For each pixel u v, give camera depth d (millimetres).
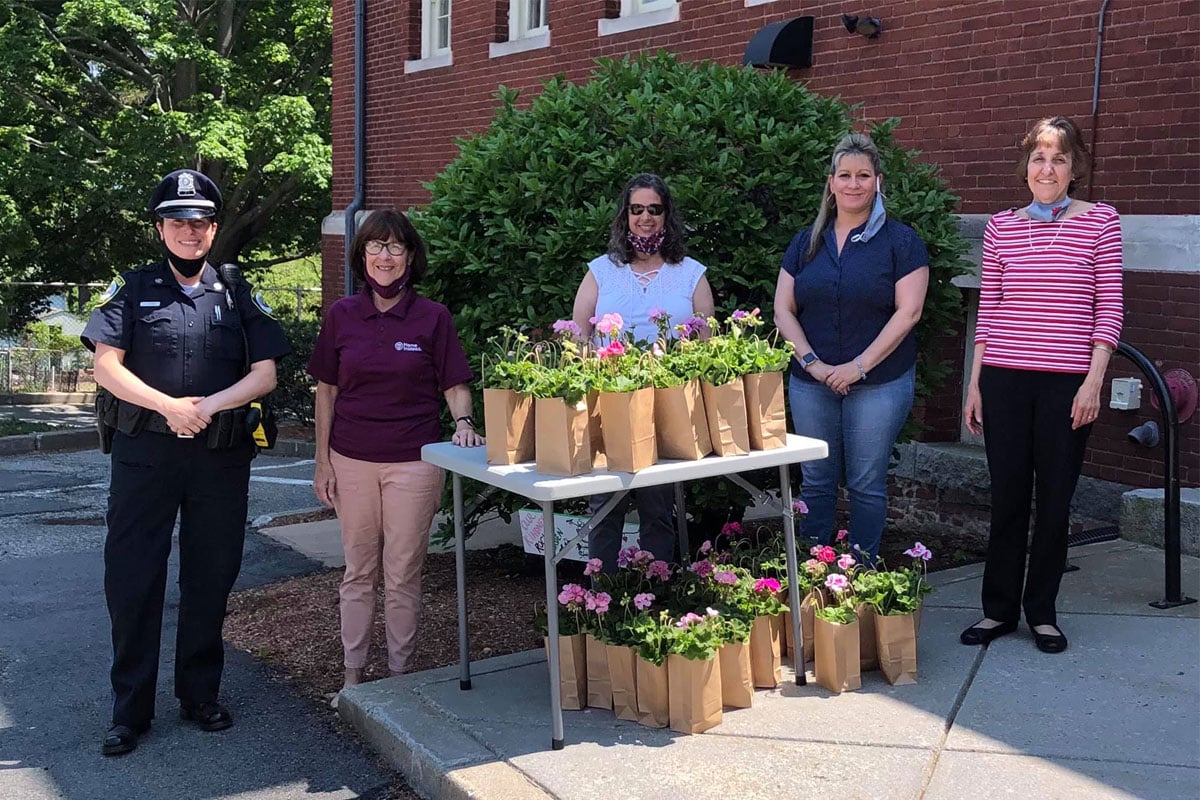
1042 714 3656
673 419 3570
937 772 3289
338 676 4684
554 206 5168
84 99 19578
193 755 3936
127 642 3939
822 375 4203
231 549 4055
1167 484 4664
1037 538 4184
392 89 12945
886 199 5109
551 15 10297
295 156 17359
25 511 8906
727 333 4438
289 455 13273
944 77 6844
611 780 3293
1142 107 5812
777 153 5031
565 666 3828
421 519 4203
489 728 3711
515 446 3625
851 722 3645
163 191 3877
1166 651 4148
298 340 14625
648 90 5289
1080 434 4070
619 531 4363
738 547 4480
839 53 7527
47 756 3947
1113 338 3941
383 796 3598
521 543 6867
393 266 4062
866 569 4246
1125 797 3117
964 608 4723
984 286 4215
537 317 5121
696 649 3570
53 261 20172
